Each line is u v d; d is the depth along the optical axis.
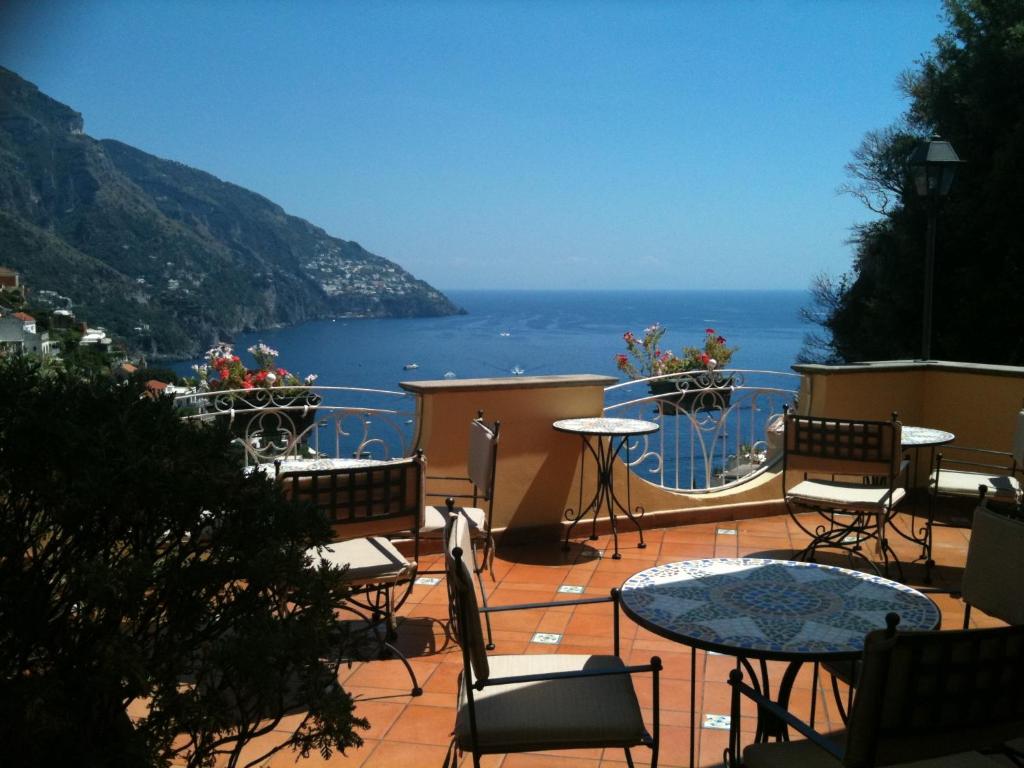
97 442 1.81
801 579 2.63
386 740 3.21
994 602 2.65
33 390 1.89
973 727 1.80
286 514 1.99
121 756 1.65
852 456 4.74
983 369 6.38
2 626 1.75
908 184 17.08
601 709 2.41
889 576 5.08
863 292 19.05
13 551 1.76
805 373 6.55
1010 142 15.21
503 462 5.70
